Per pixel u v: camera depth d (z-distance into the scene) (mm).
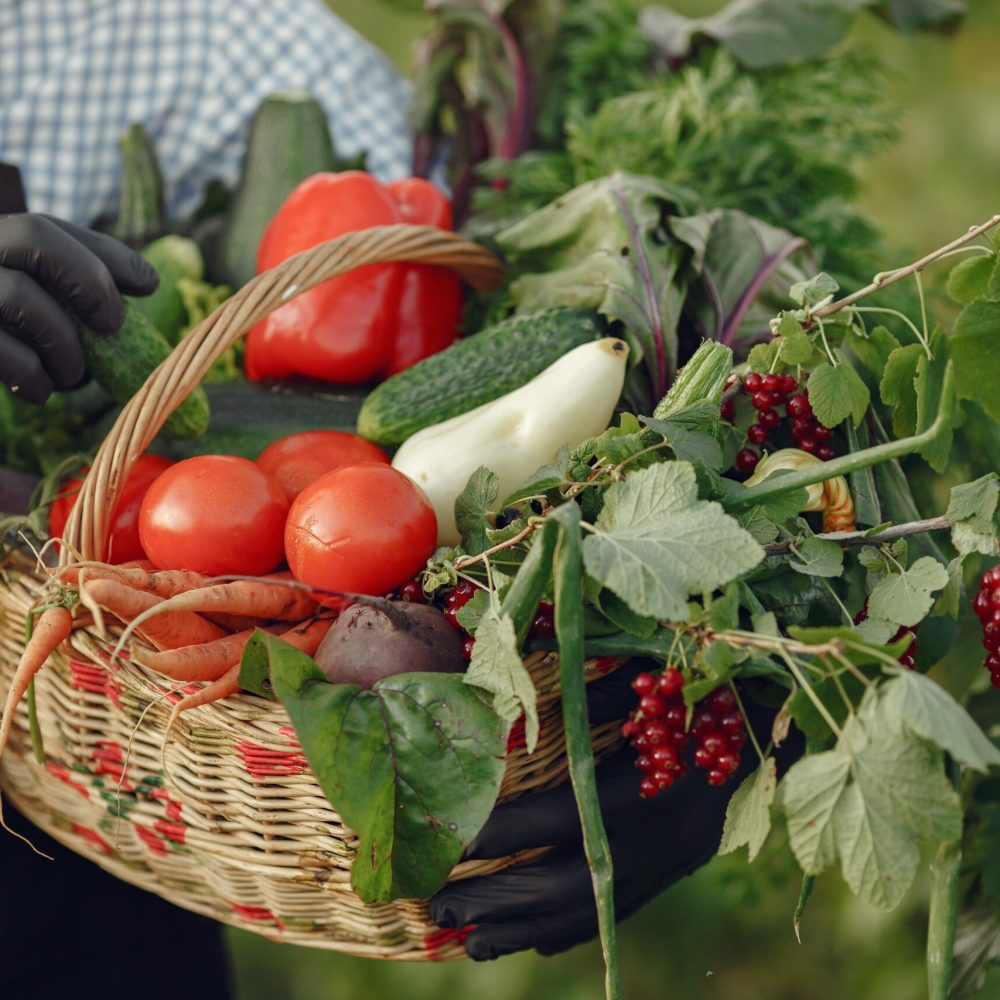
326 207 1229
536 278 1171
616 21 1549
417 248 1079
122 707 909
